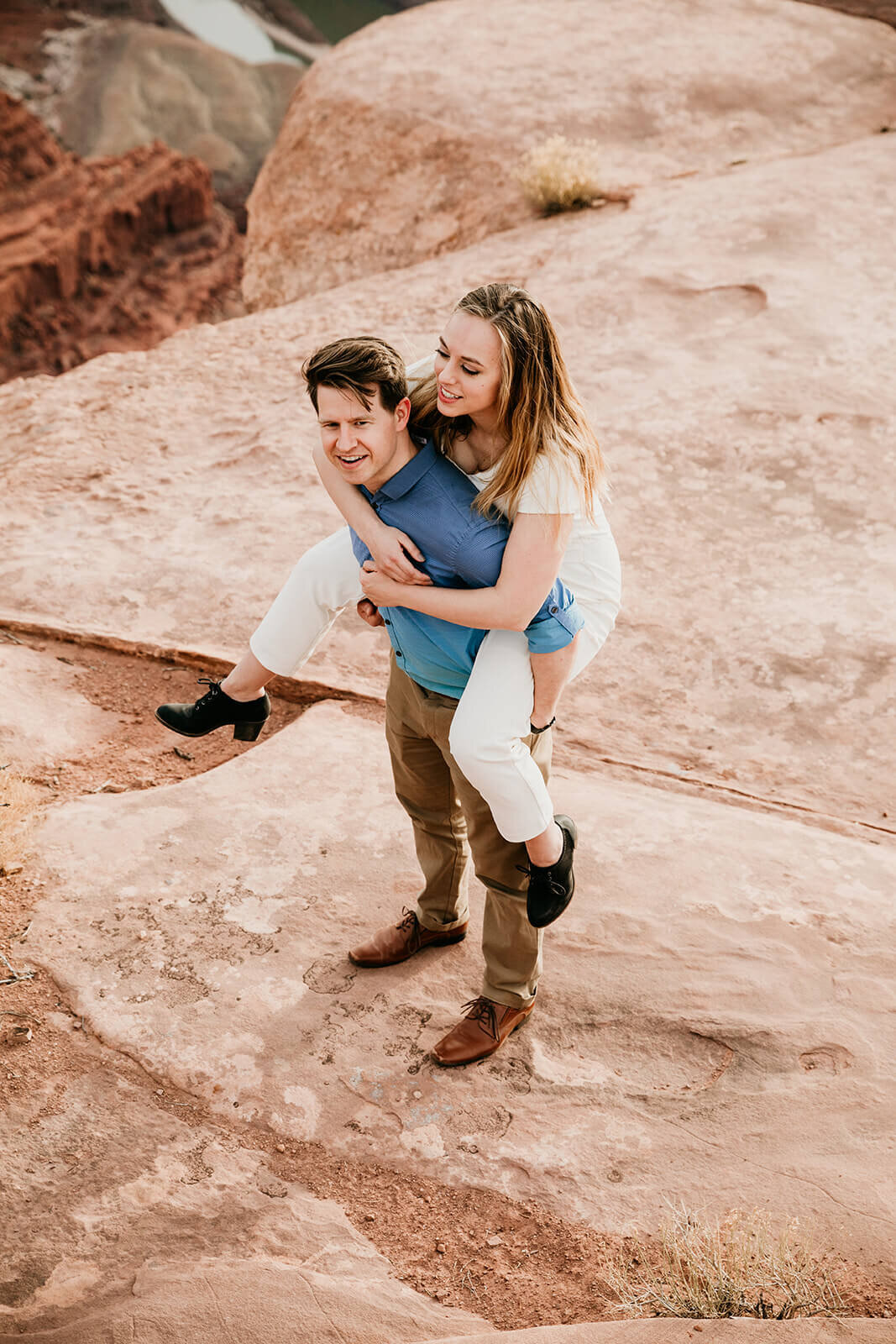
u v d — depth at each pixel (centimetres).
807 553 561
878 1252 254
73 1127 291
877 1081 299
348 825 397
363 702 478
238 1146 288
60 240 7488
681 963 339
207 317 8462
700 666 498
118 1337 238
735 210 904
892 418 639
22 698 472
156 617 526
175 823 397
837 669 490
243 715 313
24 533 598
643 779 440
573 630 252
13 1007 324
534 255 899
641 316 768
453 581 248
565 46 1284
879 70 1233
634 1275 255
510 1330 242
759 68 1215
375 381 225
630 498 595
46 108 10944
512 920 296
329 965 341
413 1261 262
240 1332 239
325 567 282
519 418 228
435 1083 305
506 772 257
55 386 785
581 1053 314
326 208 1169
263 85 12156
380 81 1230
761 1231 253
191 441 698
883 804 429
